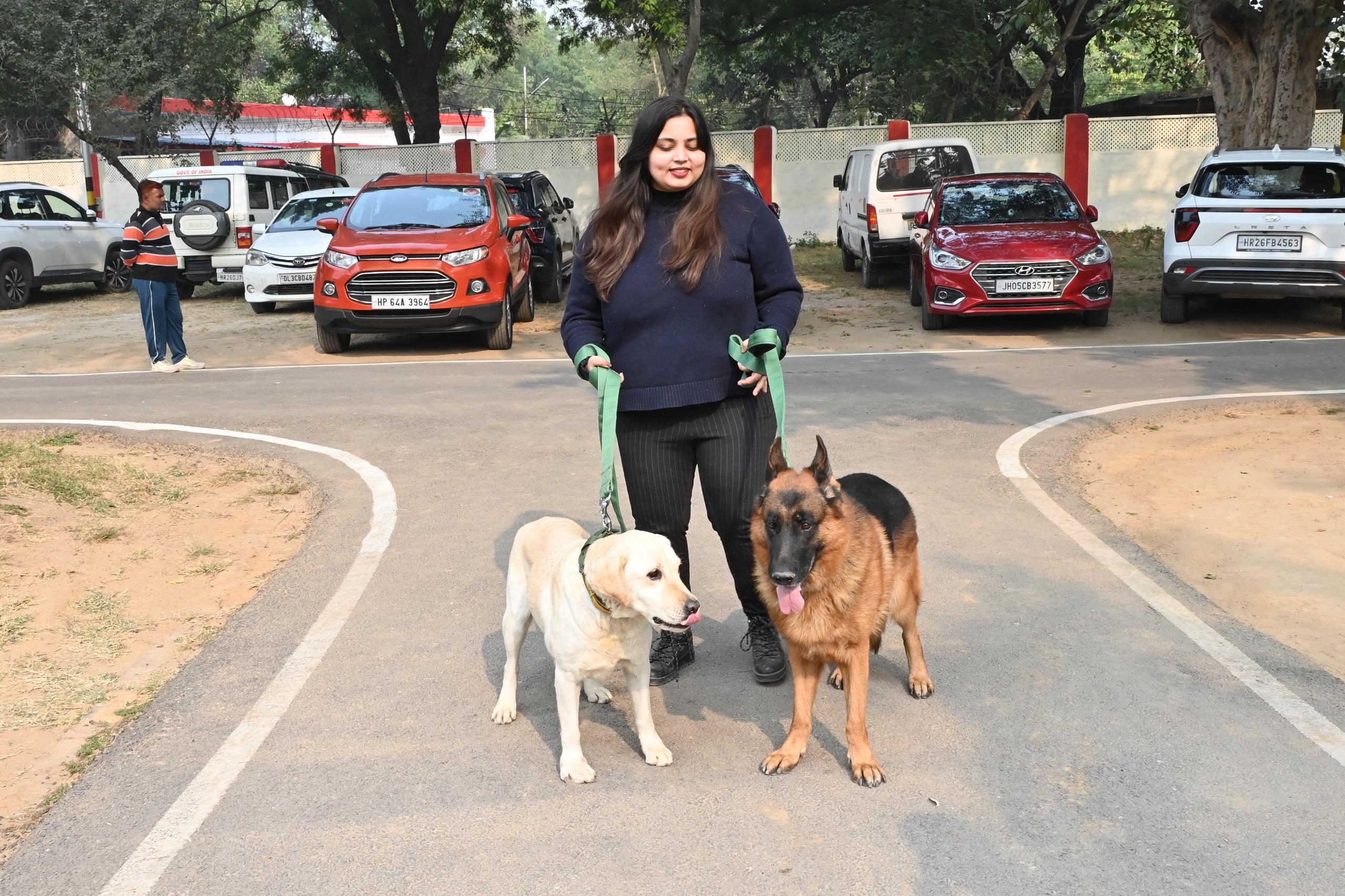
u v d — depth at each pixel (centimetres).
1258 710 404
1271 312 1448
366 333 1362
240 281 1919
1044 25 1986
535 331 1505
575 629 350
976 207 1447
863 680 362
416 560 589
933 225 1439
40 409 1043
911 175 1798
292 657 469
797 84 5406
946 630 487
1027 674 440
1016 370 1117
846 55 3562
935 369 1133
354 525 655
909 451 795
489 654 472
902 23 2822
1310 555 577
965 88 3008
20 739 402
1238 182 1302
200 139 4247
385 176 1478
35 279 1959
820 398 992
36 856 327
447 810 348
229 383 1158
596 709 424
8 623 509
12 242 1905
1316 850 315
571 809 348
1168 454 785
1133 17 2559
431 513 674
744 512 419
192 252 1919
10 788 369
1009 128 2439
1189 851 317
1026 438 827
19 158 3425
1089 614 500
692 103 392
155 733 404
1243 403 929
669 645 450
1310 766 363
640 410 407
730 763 377
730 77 4791
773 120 6169
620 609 342
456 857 322
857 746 363
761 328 400
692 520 657
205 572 585
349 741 396
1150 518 647
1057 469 745
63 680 453
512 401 1016
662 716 416
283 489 735
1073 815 338
